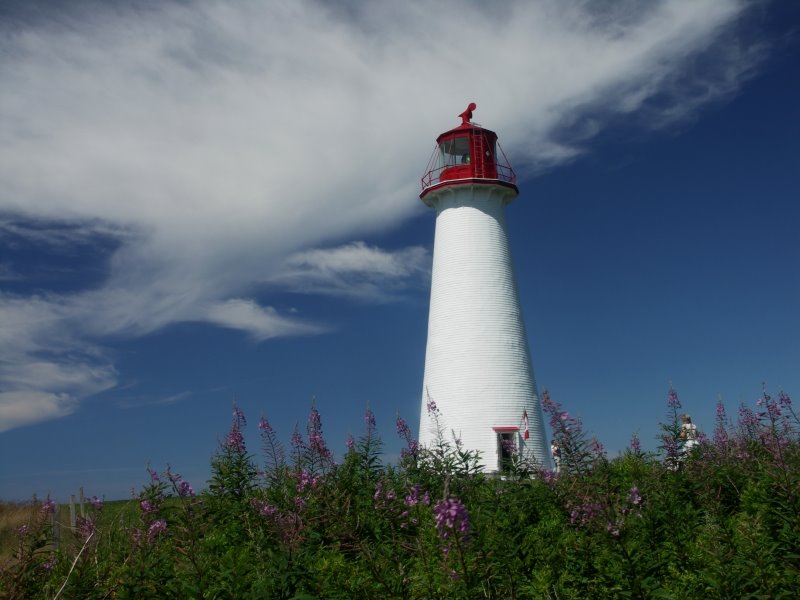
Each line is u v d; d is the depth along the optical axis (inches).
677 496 567.2
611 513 444.5
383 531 547.2
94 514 545.0
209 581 432.8
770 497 523.5
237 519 610.9
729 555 419.5
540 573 441.1
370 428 713.0
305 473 588.1
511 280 1405.0
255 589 422.9
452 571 402.6
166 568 455.2
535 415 1342.3
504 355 1342.3
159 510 544.4
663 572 443.2
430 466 722.8
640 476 607.5
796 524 452.4
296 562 450.3
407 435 743.1
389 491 576.7
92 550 491.8
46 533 502.9
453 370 1342.3
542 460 1318.9
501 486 661.9
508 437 1306.6
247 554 491.5
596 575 439.8
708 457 644.7
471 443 1301.7
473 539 415.2
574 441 491.5
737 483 592.7
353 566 474.6
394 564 462.9
